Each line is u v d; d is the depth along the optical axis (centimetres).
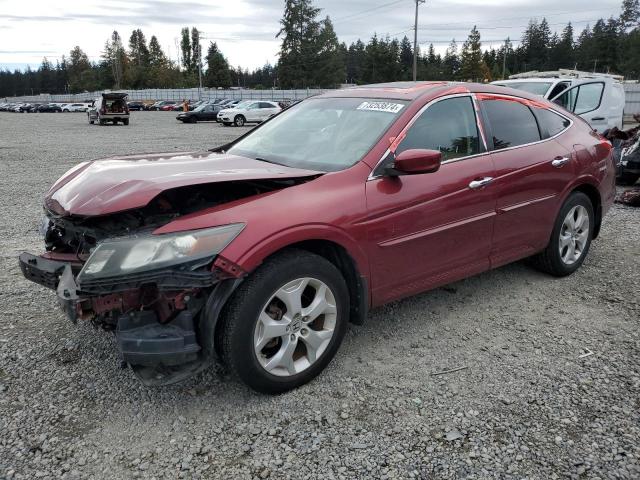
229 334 281
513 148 420
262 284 284
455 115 390
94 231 304
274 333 295
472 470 252
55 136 2375
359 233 322
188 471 252
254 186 321
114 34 12269
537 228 445
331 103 420
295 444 270
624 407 297
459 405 301
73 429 280
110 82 12469
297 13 7969
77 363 342
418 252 359
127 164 346
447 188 366
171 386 318
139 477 248
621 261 538
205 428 282
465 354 357
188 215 283
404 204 342
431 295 454
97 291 267
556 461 256
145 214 300
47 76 16050
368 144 350
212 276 266
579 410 295
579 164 470
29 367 337
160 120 4228
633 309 424
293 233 291
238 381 306
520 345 369
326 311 317
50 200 334
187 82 11788
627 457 259
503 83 1177
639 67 8056
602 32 9869
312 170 339
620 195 832
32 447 266
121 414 293
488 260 413
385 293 352
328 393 312
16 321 400
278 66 8319
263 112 3331
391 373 334
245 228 278
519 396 309
